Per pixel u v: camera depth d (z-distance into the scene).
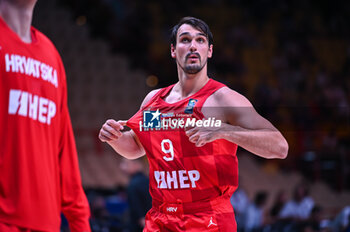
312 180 35.75
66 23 42.97
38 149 5.26
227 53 45.12
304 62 47.47
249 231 22.38
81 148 32.19
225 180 7.93
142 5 45.31
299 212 24.00
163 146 8.06
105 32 43.84
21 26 5.36
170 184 8.02
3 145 5.00
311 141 37.38
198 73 8.24
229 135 7.24
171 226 7.96
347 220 19.33
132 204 15.33
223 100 7.93
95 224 15.46
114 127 8.09
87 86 39.56
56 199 5.56
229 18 48.59
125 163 15.70
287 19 49.91
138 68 42.62
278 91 42.34
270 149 7.51
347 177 35.22
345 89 46.09
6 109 5.04
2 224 4.88
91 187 27.14
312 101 43.12
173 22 45.62
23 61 5.22
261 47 47.28
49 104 5.48
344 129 40.94
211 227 7.80
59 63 5.85
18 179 5.04
